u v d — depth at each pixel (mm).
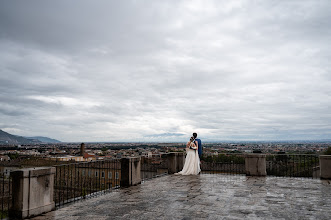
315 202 7090
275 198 7633
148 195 8211
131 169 10000
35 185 5938
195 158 13836
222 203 7000
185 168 13859
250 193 8430
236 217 5645
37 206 5973
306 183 10492
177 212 6094
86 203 7164
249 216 5730
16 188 5703
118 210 6344
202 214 5898
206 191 8836
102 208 6574
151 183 10734
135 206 6742
